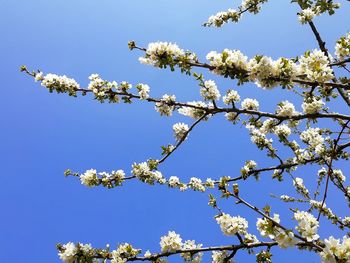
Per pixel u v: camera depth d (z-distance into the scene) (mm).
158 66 4750
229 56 4422
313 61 4566
